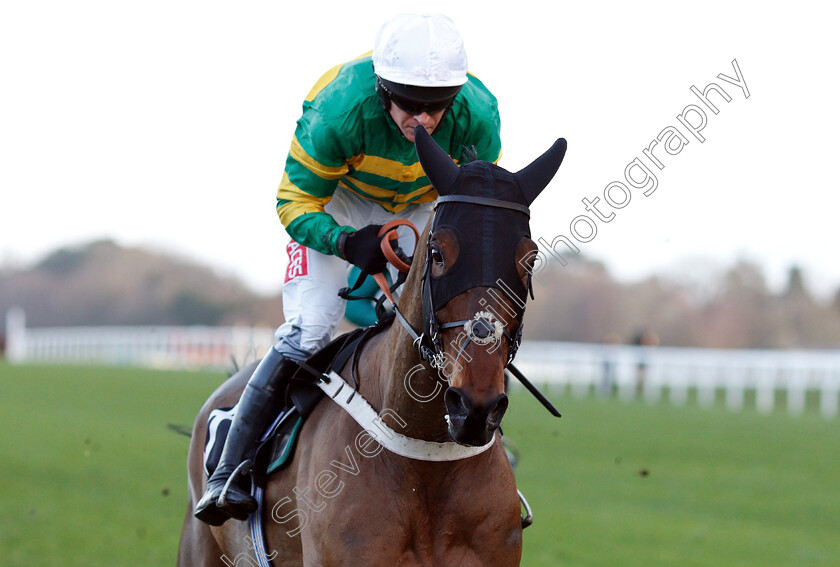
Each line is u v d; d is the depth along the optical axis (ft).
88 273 302.25
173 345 189.57
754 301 254.27
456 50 21.38
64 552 40.40
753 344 249.96
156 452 67.97
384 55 21.35
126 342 196.03
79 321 296.30
